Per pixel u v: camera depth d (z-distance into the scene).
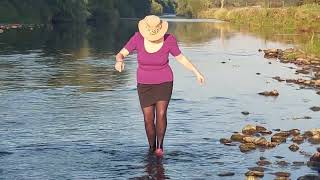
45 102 12.59
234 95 14.02
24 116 10.97
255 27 62.03
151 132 8.57
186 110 11.87
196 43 35.28
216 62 22.77
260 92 14.52
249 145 8.85
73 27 61.34
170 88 8.58
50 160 8.00
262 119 11.04
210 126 10.31
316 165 7.84
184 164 7.88
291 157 8.27
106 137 9.34
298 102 13.05
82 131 9.76
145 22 8.43
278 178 7.17
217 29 56.66
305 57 24.30
